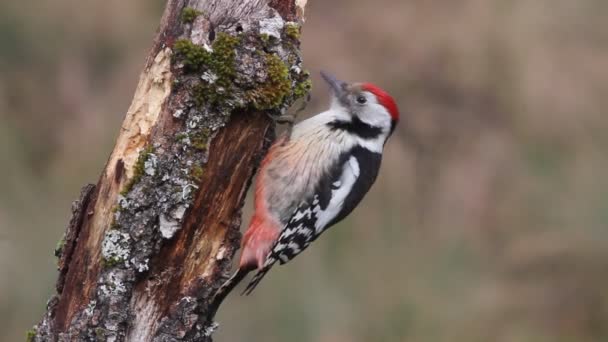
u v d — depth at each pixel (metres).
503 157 15.15
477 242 14.51
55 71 14.51
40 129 14.16
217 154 6.87
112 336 6.59
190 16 6.70
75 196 13.54
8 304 11.91
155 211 6.66
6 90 14.27
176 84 6.70
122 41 14.76
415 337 13.30
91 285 6.66
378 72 15.16
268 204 8.22
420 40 15.36
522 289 14.45
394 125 8.85
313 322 12.73
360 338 12.97
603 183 15.08
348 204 8.54
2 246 12.18
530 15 15.72
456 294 13.87
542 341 14.20
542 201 15.05
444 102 15.32
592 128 15.48
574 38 15.88
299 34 7.08
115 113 14.28
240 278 8.39
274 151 8.16
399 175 14.48
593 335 14.54
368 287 13.37
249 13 6.86
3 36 14.39
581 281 14.66
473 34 15.43
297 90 7.10
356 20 15.45
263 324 12.55
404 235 14.03
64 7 14.69
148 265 6.71
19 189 13.37
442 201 14.73
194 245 6.88
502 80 15.47
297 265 13.04
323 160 8.36
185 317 6.86
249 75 6.81
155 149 6.67
